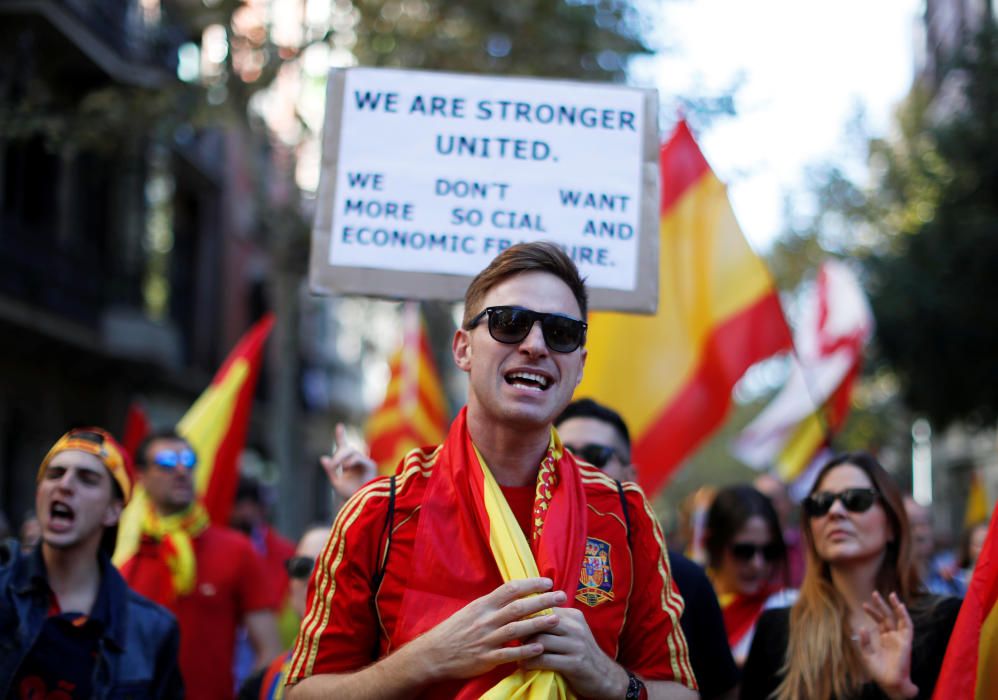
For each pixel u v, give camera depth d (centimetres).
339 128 407
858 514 356
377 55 1260
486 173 405
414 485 251
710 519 482
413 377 876
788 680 350
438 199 404
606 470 368
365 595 246
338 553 248
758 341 551
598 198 405
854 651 347
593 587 247
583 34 1227
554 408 248
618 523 256
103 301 1917
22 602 356
